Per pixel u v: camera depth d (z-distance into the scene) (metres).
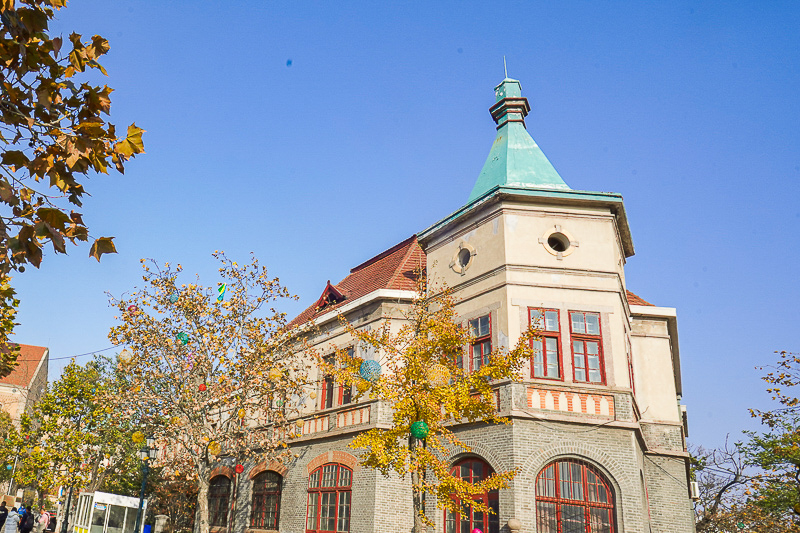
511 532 13.48
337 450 18.67
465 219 17.83
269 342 19.22
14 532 19.25
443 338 13.22
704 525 28.53
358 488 17.34
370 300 19.02
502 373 12.80
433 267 18.47
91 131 4.80
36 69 4.86
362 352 18.84
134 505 22.78
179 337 18.14
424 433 11.98
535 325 13.82
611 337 15.71
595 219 16.84
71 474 27.20
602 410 15.00
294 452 20.50
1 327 12.55
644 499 16.50
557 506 14.19
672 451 17.83
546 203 16.89
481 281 16.70
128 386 18.70
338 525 17.72
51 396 27.69
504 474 12.38
